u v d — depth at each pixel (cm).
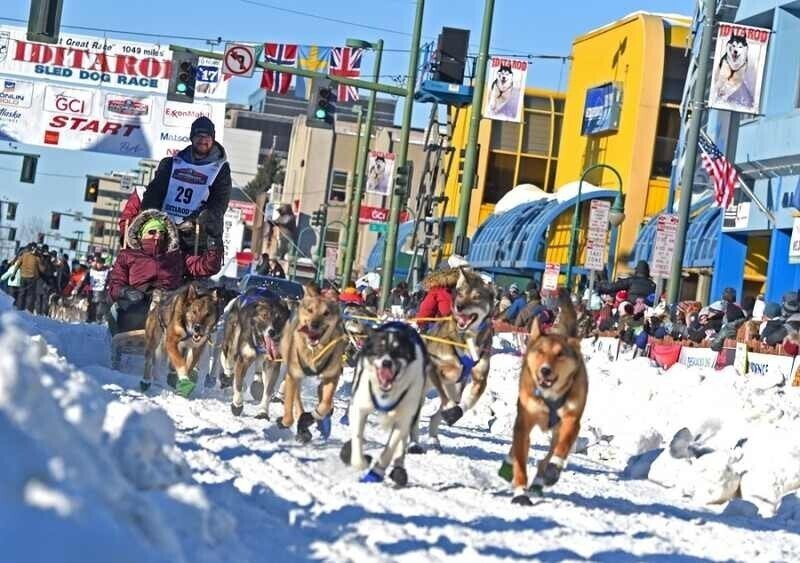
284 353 1277
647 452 1438
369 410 1036
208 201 2019
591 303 2892
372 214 4900
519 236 4753
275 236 8000
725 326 2314
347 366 2359
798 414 1638
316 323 1216
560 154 5372
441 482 1100
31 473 443
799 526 1178
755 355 2130
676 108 4659
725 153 3550
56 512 425
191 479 787
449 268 1422
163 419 823
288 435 1280
